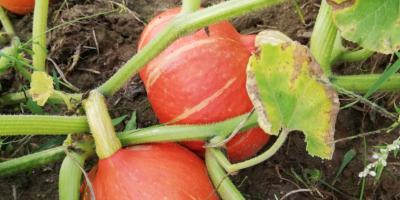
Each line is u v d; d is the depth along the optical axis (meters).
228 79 0.44
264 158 0.38
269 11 0.68
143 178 0.39
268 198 0.54
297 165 0.56
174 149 0.43
